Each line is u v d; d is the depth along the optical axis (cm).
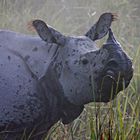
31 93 949
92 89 920
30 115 952
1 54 962
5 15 1547
